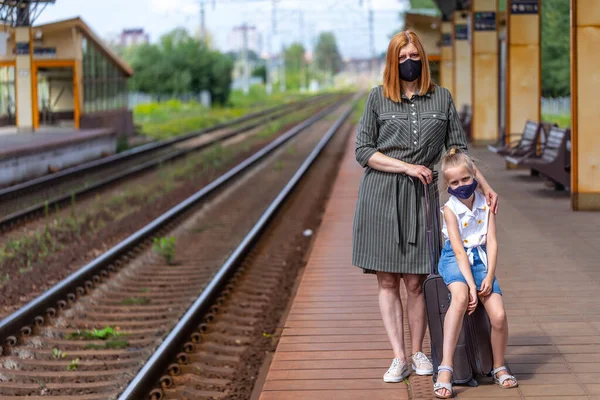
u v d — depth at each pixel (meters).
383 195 5.14
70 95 36.66
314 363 6.02
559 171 13.97
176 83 65.69
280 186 20.14
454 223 4.97
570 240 10.10
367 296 8.09
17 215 14.90
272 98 94.31
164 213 16.05
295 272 10.91
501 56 23.77
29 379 6.89
